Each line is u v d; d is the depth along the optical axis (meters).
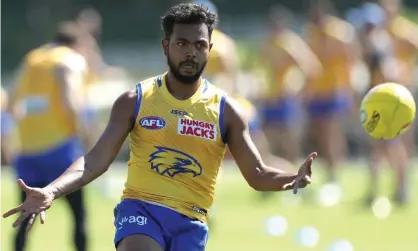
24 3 109.69
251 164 22.36
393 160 50.50
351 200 53.50
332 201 53.06
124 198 22.22
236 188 59.44
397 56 53.50
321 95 58.75
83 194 33.25
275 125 62.28
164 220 21.70
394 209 49.69
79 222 33.25
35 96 33.62
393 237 41.00
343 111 59.16
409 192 53.09
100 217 47.94
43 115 33.53
